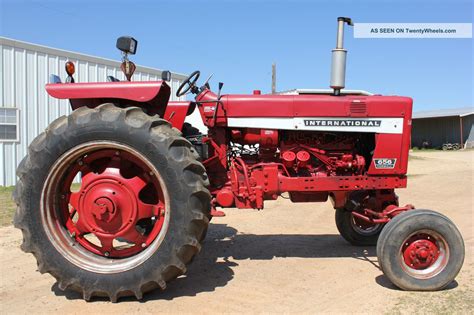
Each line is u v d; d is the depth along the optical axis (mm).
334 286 3705
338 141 4398
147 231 4039
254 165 4199
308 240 5355
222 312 3186
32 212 3398
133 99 3525
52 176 3410
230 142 4391
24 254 4676
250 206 4141
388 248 3521
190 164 3311
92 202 3479
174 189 3301
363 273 4051
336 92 4293
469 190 9219
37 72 11648
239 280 3873
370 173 4246
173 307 3279
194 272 4105
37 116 11758
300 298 3445
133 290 3328
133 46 4203
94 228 3512
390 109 4184
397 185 4250
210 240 5348
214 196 4203
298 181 4156
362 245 5074
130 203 3465
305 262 4418
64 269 3369
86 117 3367
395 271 3520
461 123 35219
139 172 3613
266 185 4145
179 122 4297
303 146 4305
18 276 3992
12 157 11461
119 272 3332
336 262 4418
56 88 3555
